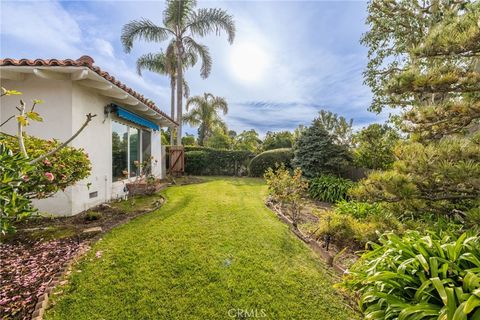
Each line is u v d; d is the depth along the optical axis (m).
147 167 9.73
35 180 3.70
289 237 4.82
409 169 3.52
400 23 9.23
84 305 2.66
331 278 3.42
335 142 11.12
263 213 6.40
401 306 2.13
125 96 7.09
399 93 3.64
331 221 4.95
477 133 3.39
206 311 2.67
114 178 7.83
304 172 10.65
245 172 17.53
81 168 4.78
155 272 3.29
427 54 3.36
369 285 2.62
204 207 6.75
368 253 3.07
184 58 16.72
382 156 9.66
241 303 2.80
